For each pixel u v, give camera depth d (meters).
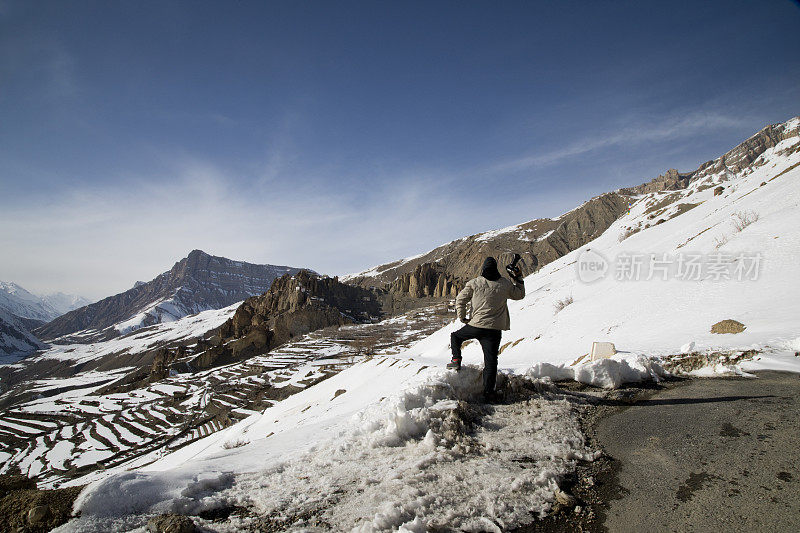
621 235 60.00
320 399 30.61
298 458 4.16
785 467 3.08
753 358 6.80
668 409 4.96
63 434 88.44
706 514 2.64
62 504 2.74
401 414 4.41
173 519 2.57
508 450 3.92
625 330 16.03
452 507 2.87
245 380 102.69
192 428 77.31
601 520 2.73
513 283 5.69
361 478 3.46
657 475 3.29
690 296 16.45
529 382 6.05
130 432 81.94
